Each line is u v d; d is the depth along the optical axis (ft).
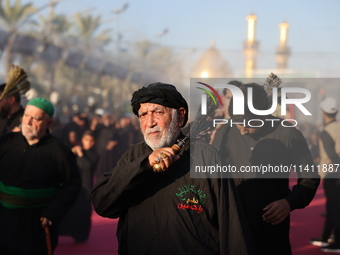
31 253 16.35
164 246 10.02
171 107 10.39
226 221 10.09
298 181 13.52
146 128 10.44
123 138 50.14
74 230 25.82
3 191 16.42
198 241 10.00
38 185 16.49
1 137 16.83
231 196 10.30
